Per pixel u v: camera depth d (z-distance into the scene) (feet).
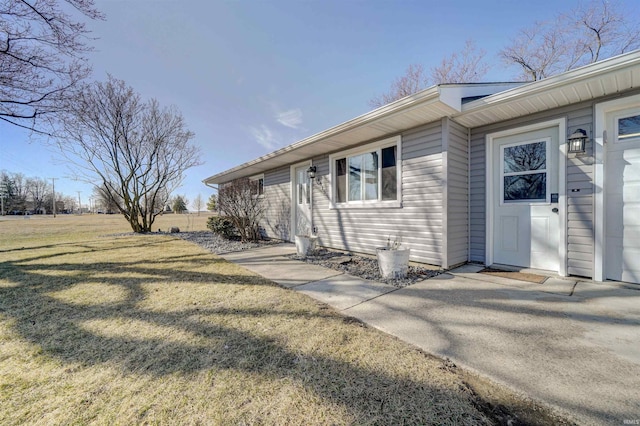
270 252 22.08
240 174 34.32
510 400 4.92
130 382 5.57
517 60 39.09
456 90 13.38
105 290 11.82
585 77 10.11
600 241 11.65
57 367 6.14
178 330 7.91
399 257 13.28
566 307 9.16
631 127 11.19
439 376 5.62
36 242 29.84
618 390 5.11
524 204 14.11
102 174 40.70
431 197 15.14
